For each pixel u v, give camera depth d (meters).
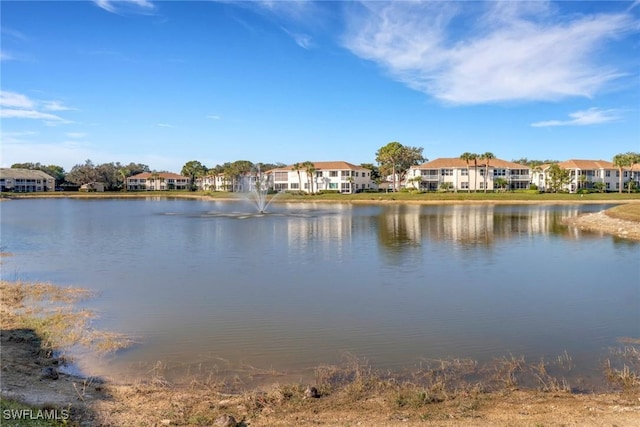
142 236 41.16
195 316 16.80
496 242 36.38
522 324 15.92
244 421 8.80
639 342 14.07
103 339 13.92
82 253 31.69
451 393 10.24
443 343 14.01
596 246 34.34
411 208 80.19
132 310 17.50
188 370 11.83
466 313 17.23
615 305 18.34
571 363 12.34
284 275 24.19
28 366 11.40
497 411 9.19
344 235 41.19
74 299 18.95
